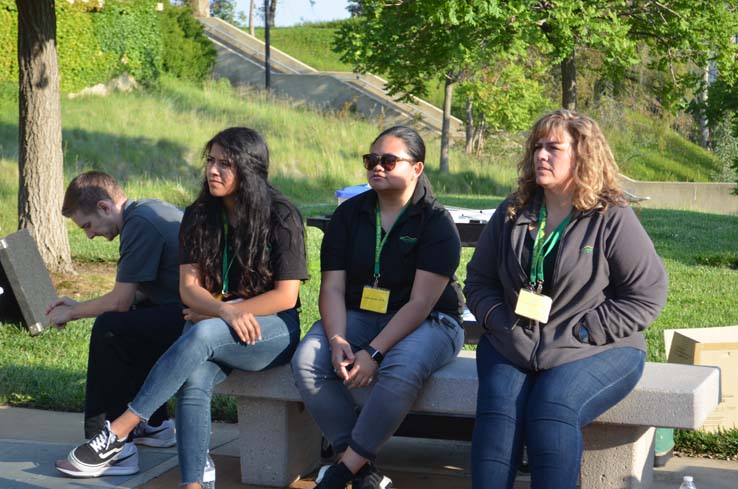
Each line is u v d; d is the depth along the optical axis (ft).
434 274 12.58
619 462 12.19
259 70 114.62
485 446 10.88
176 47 96.43
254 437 13.61
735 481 13.85
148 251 14.46
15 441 15.55
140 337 14.21
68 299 14.67
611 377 11.14
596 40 46.16
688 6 50.08
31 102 31.58
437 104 116.78
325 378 12.44
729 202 94.38
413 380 11.94
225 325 12.53
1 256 22.95
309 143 79.05
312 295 28.91
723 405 15.74
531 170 11.85
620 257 11.25
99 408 14.17
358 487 11.93
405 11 49.42
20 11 31.37
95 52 83.35
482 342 11.98
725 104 52.03
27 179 31.94
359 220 13.28
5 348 23.08
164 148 69.05
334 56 139.95
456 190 77.46
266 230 12.95
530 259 11.55
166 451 15.14
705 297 30.60
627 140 108.58
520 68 78.74
